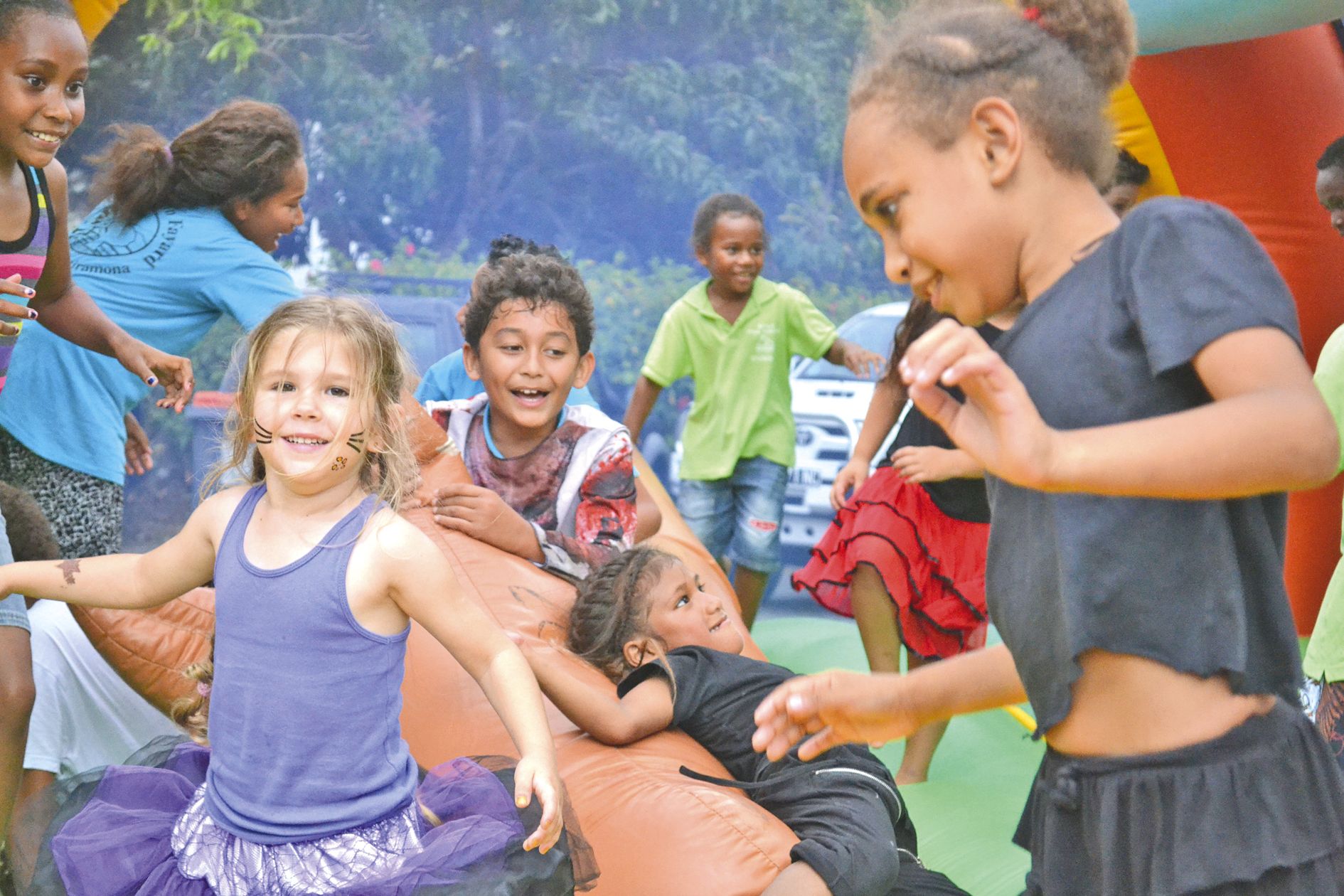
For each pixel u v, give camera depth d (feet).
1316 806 4.49
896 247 4.64
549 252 10.44
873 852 6.98
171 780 6.58
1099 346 4.40
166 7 34.86
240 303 11.35
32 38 8.84
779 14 40.65
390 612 6.31
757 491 16.14
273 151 11.60
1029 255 4.56
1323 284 15.15
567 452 10.33
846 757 7.93
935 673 5.13
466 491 9.33
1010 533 4.87
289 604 6.15
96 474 11.17
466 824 6.19
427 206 39.06
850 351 16.33
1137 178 14.83
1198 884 4.34
